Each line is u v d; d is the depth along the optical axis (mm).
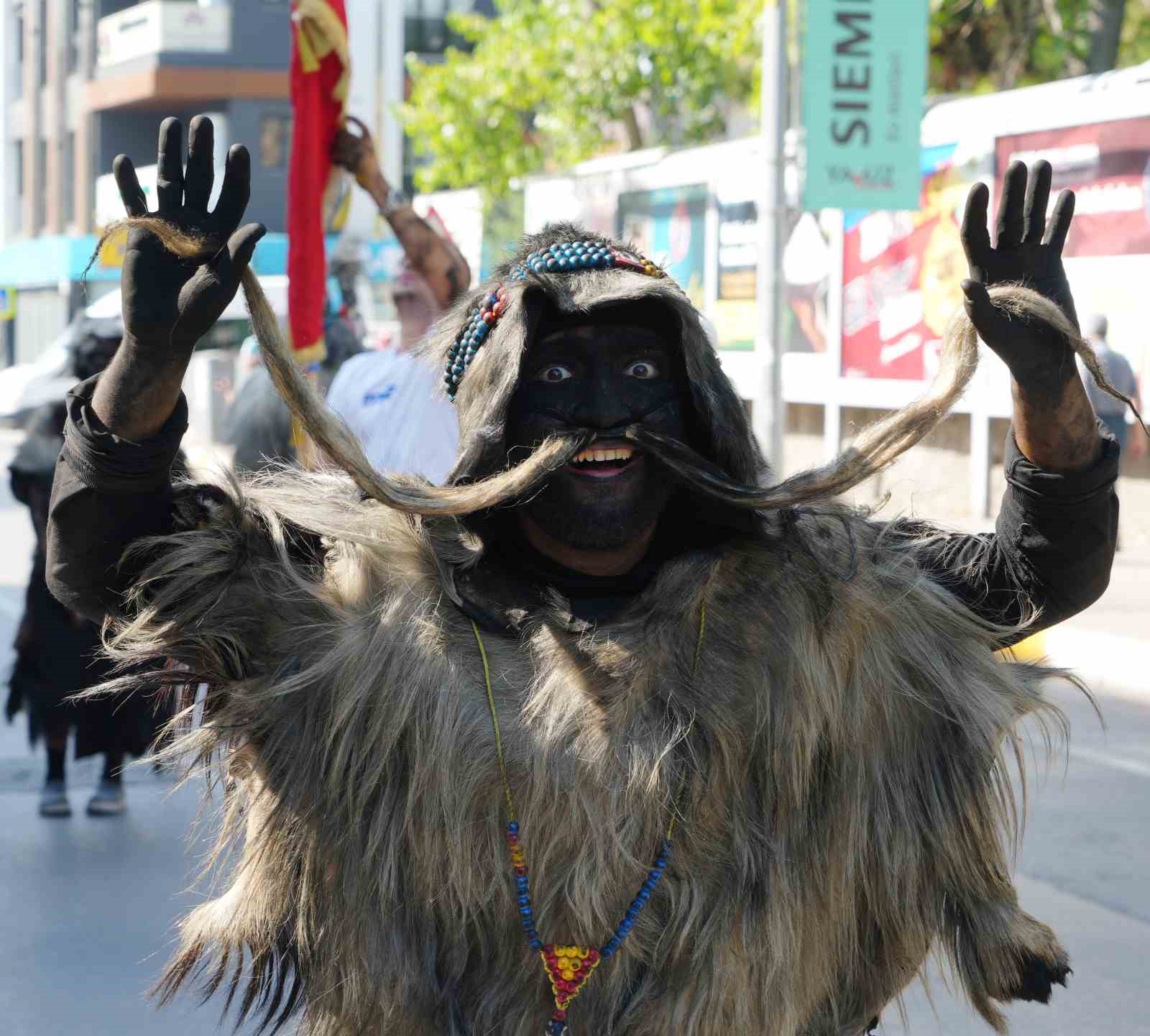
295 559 2225
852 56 13336
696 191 20047
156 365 1931
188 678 2154
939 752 2250
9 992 5004
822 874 2189
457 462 2184
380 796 2139
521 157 25250
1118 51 18672
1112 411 13258
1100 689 9883
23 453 7043
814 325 18594
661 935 2121
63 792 7082
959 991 2426
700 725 2123
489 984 2148
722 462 2172
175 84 38406
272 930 2225
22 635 7062
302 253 6312
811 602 2178
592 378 2158
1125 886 6039
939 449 16766
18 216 51281
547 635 2145
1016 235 2057
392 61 32094
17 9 49875
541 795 2086
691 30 23172
